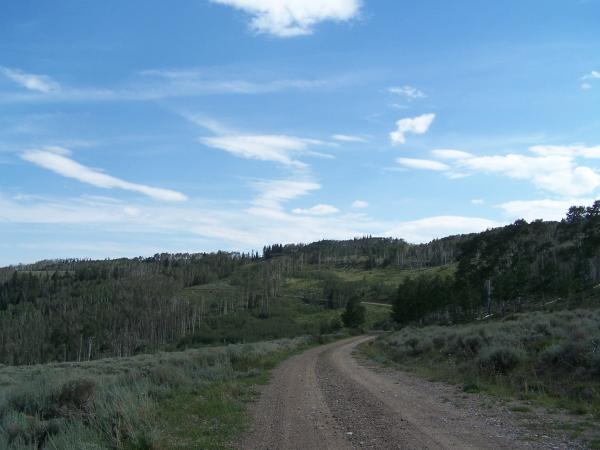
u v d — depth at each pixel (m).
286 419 11.17
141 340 121.94
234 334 114.31
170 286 176.12
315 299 161.75
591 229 68.81
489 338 20.88
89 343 111.44
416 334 40.22
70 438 8.35
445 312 84.50
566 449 7.64
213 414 11.71
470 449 7.79
